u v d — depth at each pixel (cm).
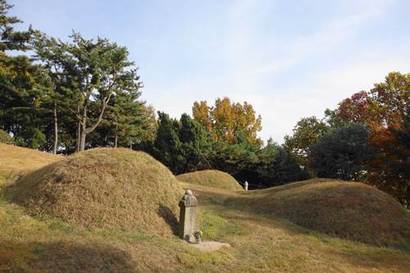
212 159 4597
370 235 1720
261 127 6006
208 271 1106
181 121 4653
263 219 1850
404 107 3834
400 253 1578
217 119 5928
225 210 2003
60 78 3834
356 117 4691
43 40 3622
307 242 1566
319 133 4916
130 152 1664
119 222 1293
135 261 1045
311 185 2284
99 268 965
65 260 961
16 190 1484
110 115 4181
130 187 1448
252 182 4825
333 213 1870
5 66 3575
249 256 1309
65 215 1265
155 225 1343
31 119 4484
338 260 1390
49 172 1500
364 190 2088
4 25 3381
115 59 3816
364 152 3391
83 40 3825
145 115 4703
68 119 4194
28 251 963
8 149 2528
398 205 2017
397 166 2672
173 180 1647
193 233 1367
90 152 1622
